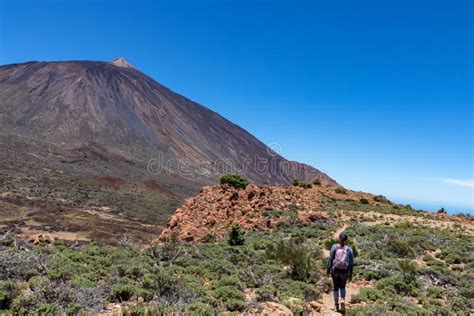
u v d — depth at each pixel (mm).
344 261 9977
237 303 9383
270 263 17609
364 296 12070
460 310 11742
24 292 8773
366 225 29797
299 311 9484
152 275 10938
